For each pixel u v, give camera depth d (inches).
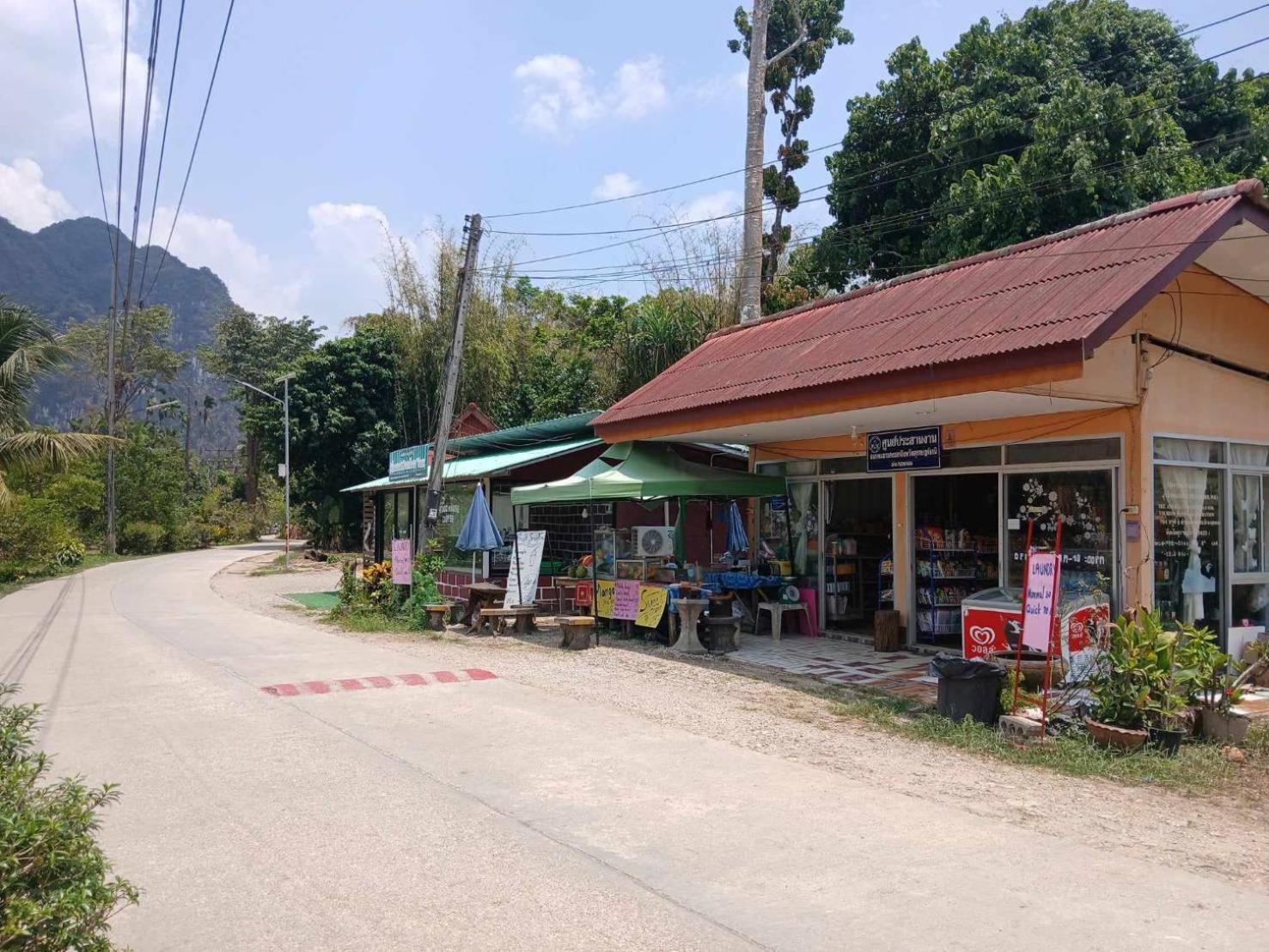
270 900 193.0
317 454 1585.9
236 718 355.6
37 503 1274.6
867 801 256.1
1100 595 373.1
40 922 133.5
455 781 273.0
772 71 1125.1
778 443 579.5
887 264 962.1
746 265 795.4
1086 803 257.1
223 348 2613.2
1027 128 842.8
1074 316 334.0
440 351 1393.9
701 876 203.5
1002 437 439.8
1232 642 414.9
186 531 1932.8
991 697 341.4
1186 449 406.3
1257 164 848.9
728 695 397.1
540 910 187.3
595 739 322.0
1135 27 935.0
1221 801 262.1
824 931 177.2
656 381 622.8
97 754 304.8
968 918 182.4
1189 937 174.1
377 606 680.4
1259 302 434.9
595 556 571.8
